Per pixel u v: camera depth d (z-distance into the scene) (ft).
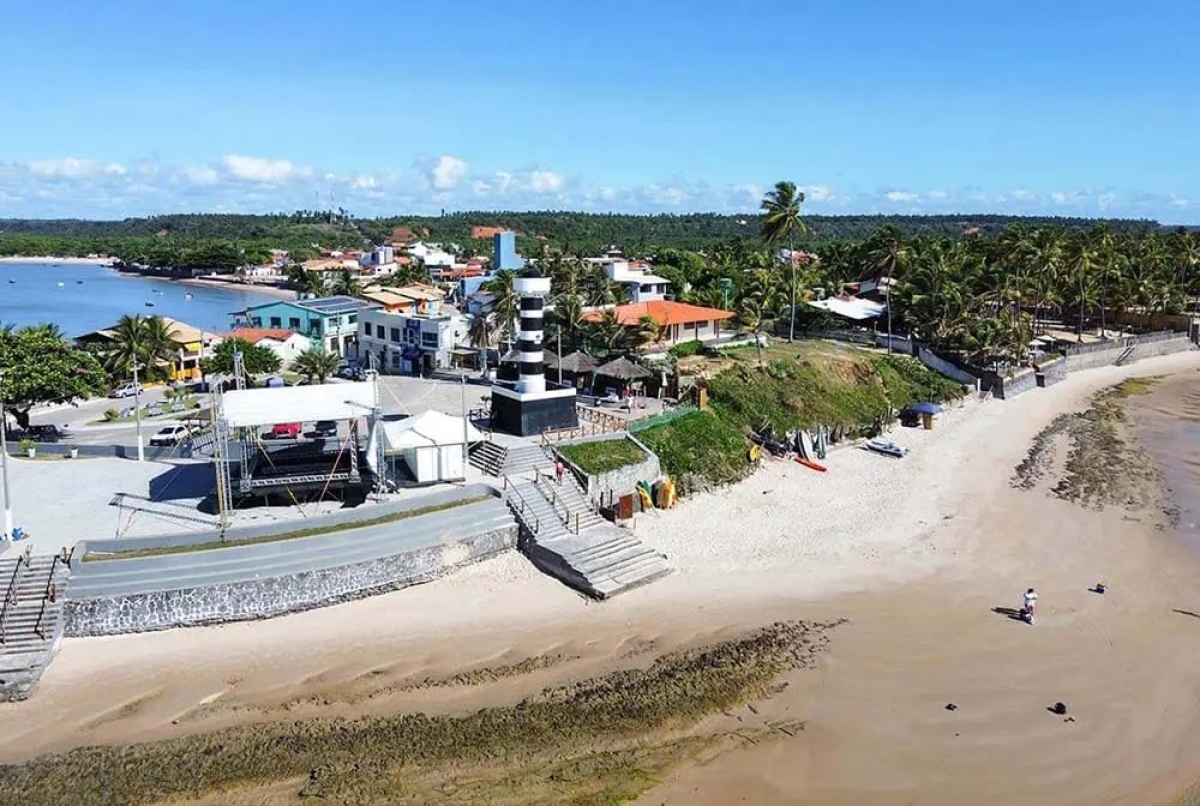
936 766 105.60
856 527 185.57
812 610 146.00
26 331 234.58
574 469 184.65
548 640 133.90
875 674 125.80
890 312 378.53
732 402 246.88
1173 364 423.64
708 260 577.43
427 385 295.89
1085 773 104.99
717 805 96.99
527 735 108.58
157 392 317.42
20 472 188.34
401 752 104.17
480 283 493.36
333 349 405.80
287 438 202.49
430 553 151.94
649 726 111.45
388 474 177.68
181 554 137.59
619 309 327.67
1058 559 169.99
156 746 104.78
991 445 260.21
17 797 94.63
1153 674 127.54
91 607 129.80
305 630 135.13
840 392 280.51
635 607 145.79
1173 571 164.76
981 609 147.64
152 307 652.89
